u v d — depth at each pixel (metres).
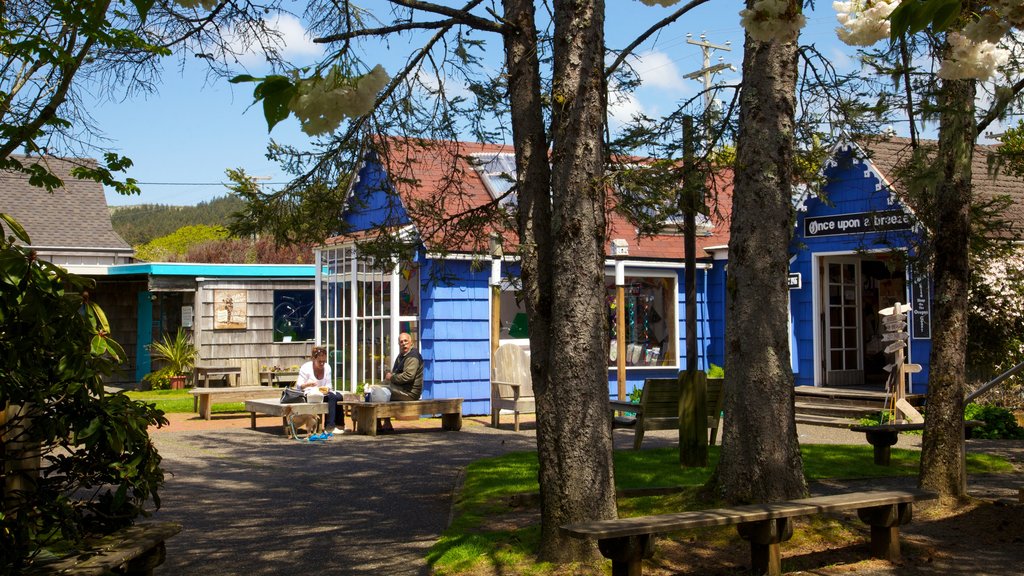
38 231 25.69
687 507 7.27
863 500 6.28
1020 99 7.17
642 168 8.34
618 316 18.19
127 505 5.23
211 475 10.84
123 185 6.96
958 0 2.77
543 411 6.29
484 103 8.08
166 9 6.32
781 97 7.18
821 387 17.89
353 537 7.66
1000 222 10.32
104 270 23.06
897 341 15.23
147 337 24.70
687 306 10.36
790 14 3.23
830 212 17.55
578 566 6.02
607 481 6.19
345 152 8.21
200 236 47.66
